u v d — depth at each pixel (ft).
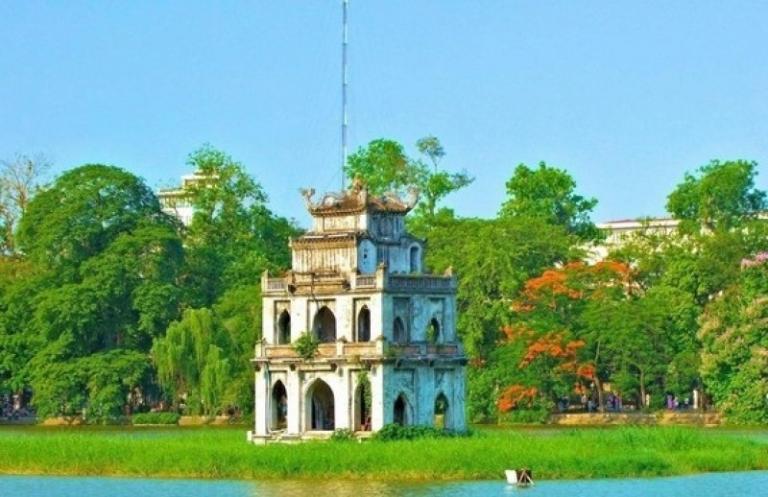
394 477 653.30
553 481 647.15
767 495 613.11
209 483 647.56
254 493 615.98
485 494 609.01
